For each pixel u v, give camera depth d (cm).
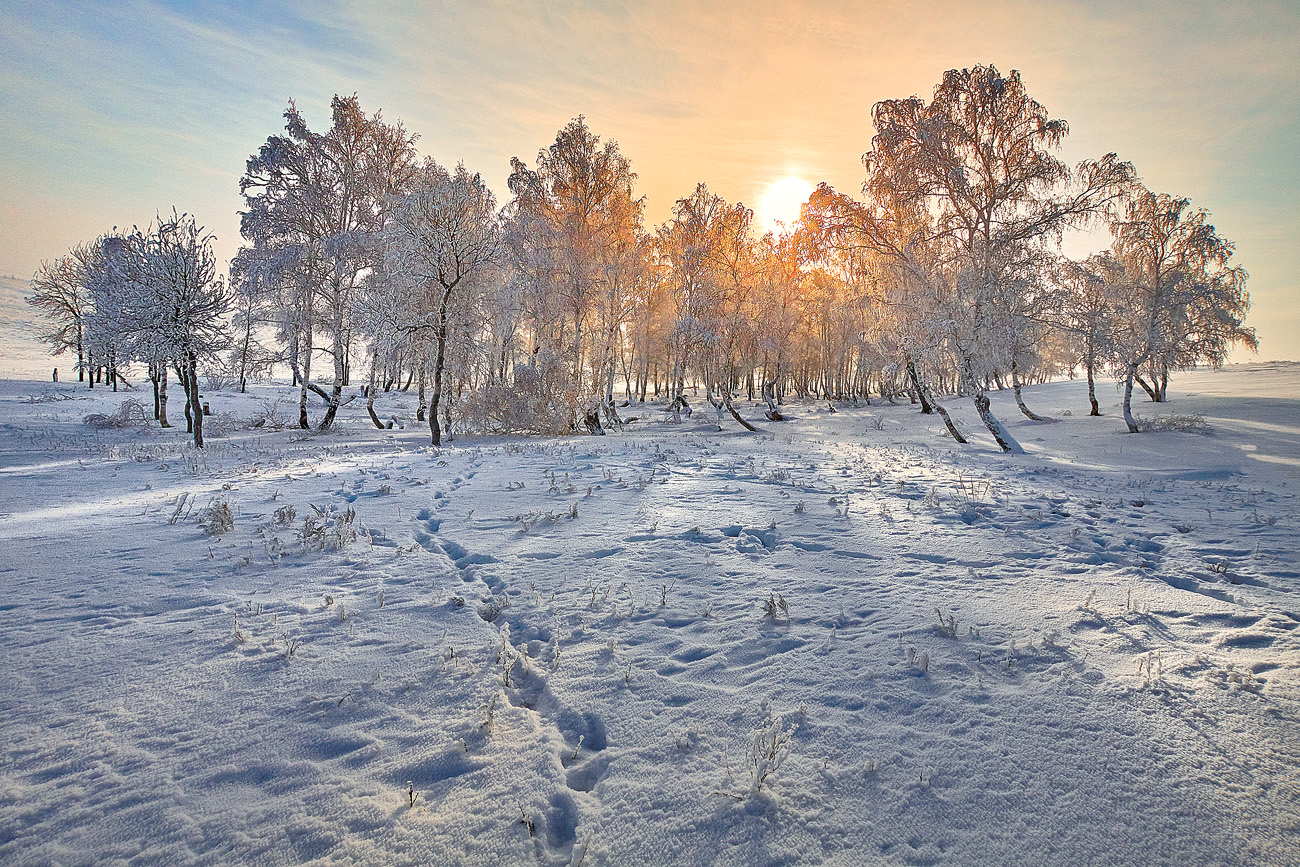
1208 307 2219
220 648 353
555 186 2398
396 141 2386
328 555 543
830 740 268
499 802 231
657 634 382
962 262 1752
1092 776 243
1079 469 1322
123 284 1758
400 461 1221
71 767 244
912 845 210
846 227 1897
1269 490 1011
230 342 1792
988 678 322
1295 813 220
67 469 1130
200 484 933
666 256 2834
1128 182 1606
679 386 2922
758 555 555
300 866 198
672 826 218
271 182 2244
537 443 1678
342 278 2395
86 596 430
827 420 3066
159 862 200
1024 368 2767
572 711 294
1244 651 355
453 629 385
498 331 2355
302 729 274
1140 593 459
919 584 478
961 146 1744
